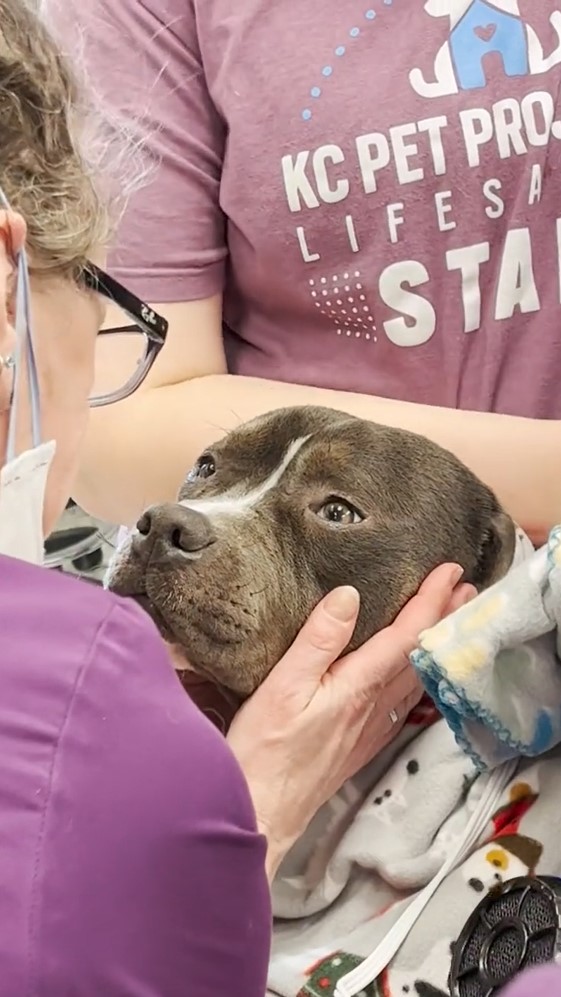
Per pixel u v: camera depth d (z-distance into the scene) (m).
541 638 0.69
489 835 0.73
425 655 0.68
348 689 0.77
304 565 0.80
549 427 0.88
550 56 0.93
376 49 0.95
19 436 0.62
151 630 0.51
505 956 0.65
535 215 0.93
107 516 1.04
